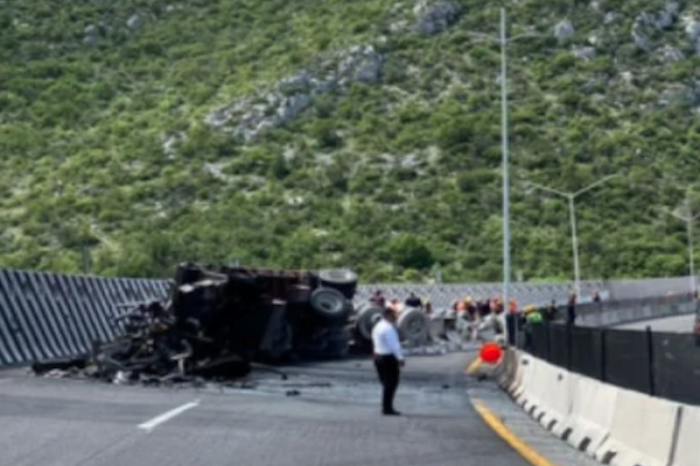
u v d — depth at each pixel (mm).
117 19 188500
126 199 128500
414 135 146625
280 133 148125
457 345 65375
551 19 173000
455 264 116812
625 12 173125
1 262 108375
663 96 159125
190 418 26125
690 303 110125
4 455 19828
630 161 144000
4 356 38750
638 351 20656
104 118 157250
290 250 115312
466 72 161750
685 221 132125
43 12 188375
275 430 24453
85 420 25094
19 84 164500
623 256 124250
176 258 108875
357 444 22500
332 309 51875
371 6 178625
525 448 22641
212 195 131000
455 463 20250
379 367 28859
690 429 17125
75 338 44438
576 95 156875
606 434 21375
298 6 188125
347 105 153875
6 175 137000
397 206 129875
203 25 186750
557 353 29469
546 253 122062
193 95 162500
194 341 39812
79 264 107375
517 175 138750
